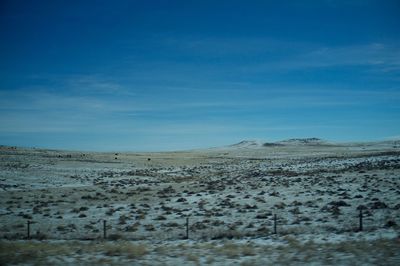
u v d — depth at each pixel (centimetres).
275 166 10062
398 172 6475
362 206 3816
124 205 4709
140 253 2131
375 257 1875
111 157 13400
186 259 2002
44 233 3269
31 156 11725
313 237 2722
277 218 3566
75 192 5922
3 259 1912
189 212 4103
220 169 10269
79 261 1944
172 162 12888
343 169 7838
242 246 2386
